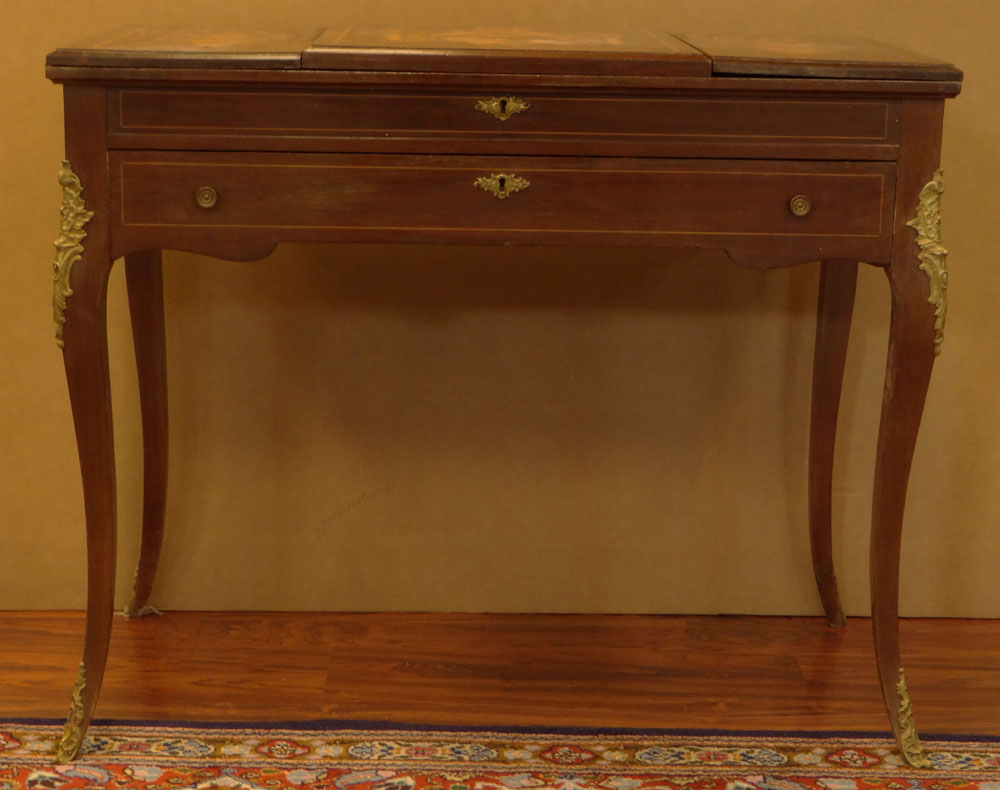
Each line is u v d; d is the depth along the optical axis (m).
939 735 1.92
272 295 2.19
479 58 1.60
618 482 2.28
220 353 2.21
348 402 2.23
